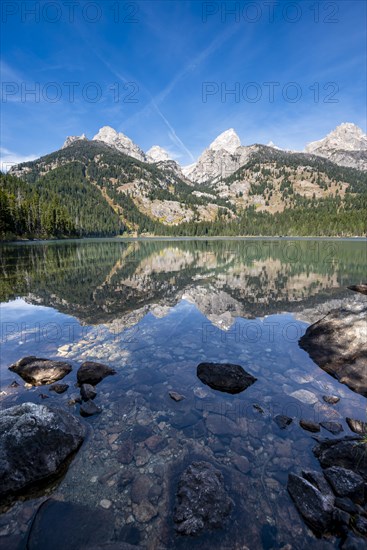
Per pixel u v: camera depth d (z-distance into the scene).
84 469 4.37
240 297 15.63
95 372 7.01
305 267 29.88
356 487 3.90
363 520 3.48
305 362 8.08
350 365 7.43
